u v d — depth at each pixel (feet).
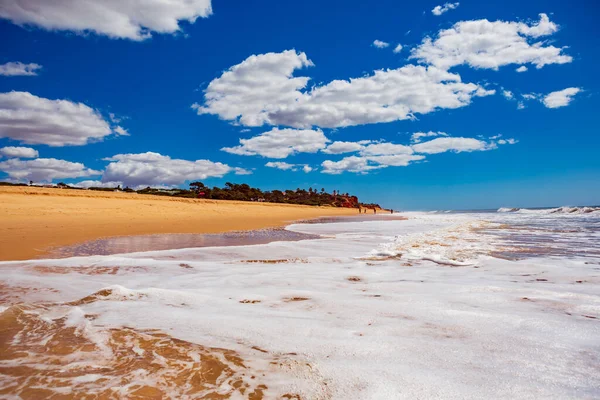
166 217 87.45
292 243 39.88
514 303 14.49
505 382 7.89
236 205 176.04
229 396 7.27
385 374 8.28
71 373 8.18
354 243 39.83
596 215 110.11
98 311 13.37
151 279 20.33
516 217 107.86
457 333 11.00
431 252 31.35
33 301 15.12
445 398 7.23
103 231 50.83
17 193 89.61
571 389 7.57
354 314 13.09
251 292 16.85
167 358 9.07
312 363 8.87
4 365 8.55
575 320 12.21
